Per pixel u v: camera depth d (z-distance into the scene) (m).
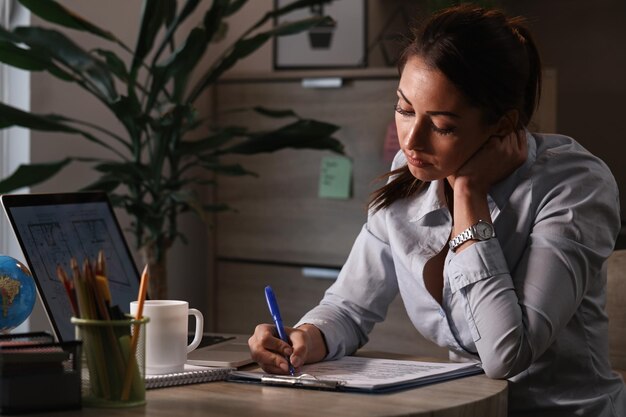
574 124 3.61
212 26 2.80
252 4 3.90
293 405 1.28
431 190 1.71
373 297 1.79
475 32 1.51
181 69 2.78
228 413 1.23
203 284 3.80
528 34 1.63
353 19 3.58
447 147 1.52
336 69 3.46
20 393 1.22
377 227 1.81
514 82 1.54
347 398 1.33
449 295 1.66
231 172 3.03
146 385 1.39
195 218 3.75
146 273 1.31
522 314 1.52
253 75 3.51
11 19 3.10
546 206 1.61
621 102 3.52
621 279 1.94
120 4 3.38
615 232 1.66
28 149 3.09
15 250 3.14
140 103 3.01
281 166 3.47
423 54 1.51
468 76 1.48
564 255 1.55
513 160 1.64
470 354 1.69
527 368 1.54
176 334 1.47
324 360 1.65
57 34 2.76
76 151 3.26
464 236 1.57
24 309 1.57
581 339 1.65
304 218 3.42
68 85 3.21
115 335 1.26
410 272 1.72
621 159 3.52
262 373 1.48
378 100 3.23
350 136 3.30
